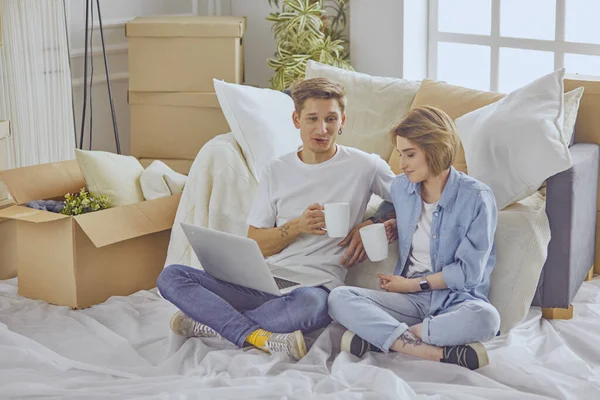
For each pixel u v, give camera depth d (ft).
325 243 8.54
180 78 12.62
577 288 9.27
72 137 12.31
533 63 12.15
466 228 7.89
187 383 7.36
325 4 13.99
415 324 8.09
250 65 14.78
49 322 9.12
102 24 13.47
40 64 11.80
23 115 11.68
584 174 9.01
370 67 13.44
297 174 8.66
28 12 11.53
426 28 13.26
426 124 7.84
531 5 12.02
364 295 7.97
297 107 8.46
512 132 8.59
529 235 8.43
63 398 7.17
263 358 7.84
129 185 10.25
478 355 7.53
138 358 8.20
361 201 8.63
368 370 7.43
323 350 7.98
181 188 10.44
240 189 9.91
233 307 8.51
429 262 8.20
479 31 12.74
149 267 10.11
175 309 9.41
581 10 11.44
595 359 8.11
